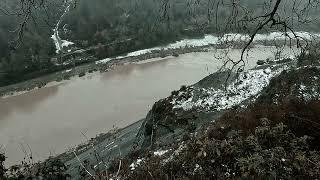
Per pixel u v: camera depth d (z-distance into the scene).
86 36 46.53
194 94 20.73
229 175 6.53
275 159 6.04
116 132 26.97
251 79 20.84
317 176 5.85
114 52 47.53
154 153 11.84
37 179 7.04
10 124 30.42
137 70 42.97
